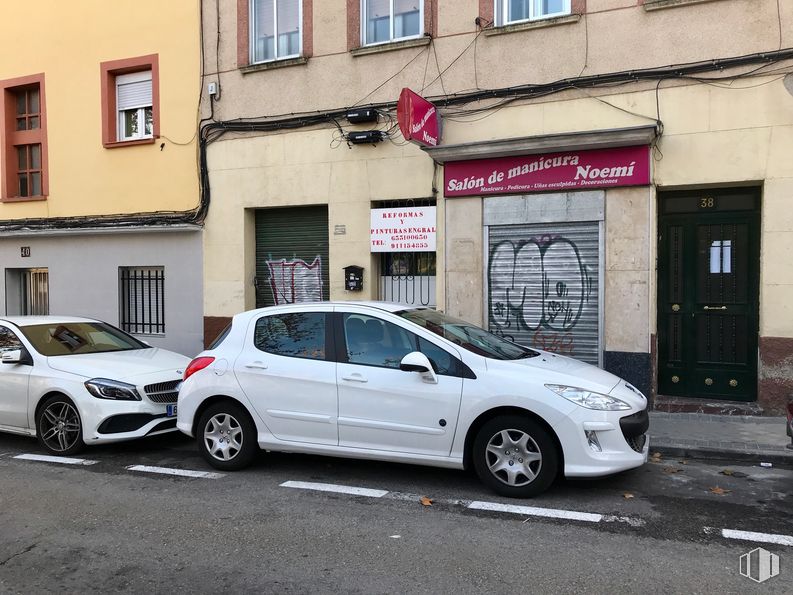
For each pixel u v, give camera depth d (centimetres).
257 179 1062
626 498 504
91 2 1198
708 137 785
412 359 514
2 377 697
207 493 529
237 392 583
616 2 825
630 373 825
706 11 782
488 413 508
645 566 382
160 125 1143
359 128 988
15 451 682
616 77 824
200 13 1102
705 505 489
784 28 749
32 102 1303
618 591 351
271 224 1088
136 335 1182
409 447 525
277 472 588
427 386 518
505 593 351
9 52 1282
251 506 495
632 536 428
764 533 433
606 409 489
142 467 612
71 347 741
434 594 351
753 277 809
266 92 1052
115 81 1209
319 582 367
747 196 810
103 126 1194
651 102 811
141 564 395
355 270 985
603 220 837
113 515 480
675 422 740
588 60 842
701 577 367
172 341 1146
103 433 641
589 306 856
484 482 511
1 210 1306
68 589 364
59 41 1230
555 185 853
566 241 865
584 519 459
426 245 944
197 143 1112
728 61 770
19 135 1300
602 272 838
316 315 583
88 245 1220
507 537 427
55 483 564
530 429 495
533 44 871
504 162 880
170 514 480
